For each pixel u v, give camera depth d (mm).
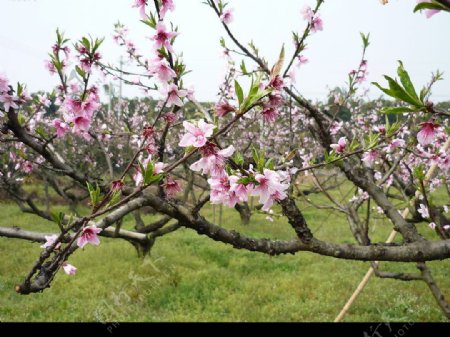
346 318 5949
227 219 13016
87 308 6121
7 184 6219
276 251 1688
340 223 12227
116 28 3705
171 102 1580
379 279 7625
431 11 793
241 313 6121
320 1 2213
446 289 7031
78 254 8766
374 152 2367
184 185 6098
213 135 1265
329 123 3182
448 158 2461
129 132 3184
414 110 951
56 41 2215
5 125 1899
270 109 1460
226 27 2215
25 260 8281
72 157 8234
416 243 1646
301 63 2500
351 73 3592
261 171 1370
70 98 1839
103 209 1350
